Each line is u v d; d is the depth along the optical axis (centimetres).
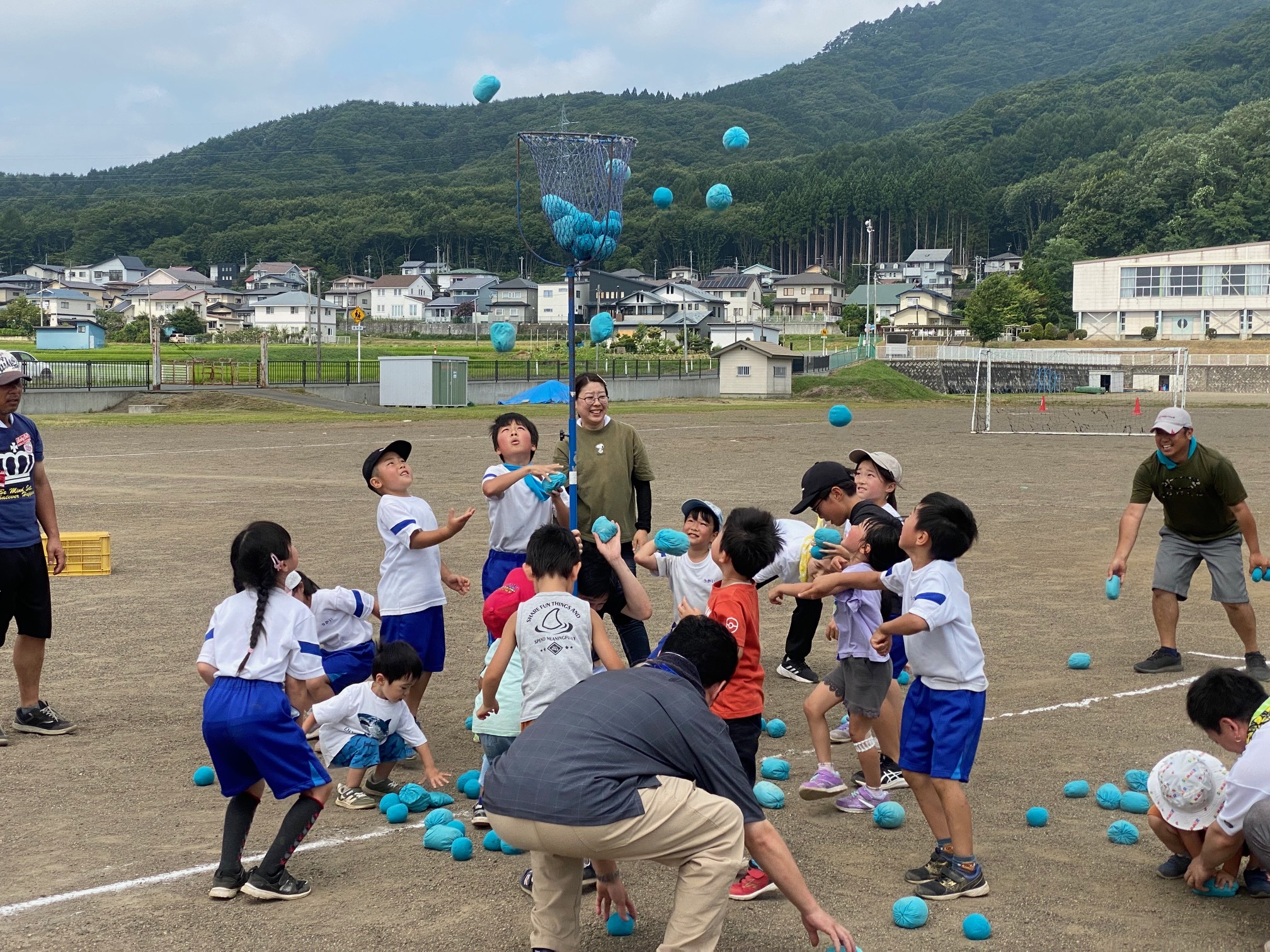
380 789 591
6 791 583
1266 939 421
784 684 809
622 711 370
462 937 419
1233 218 12038
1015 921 434
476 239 17200
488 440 2817
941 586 454
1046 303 10919
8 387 664
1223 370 7088
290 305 12225
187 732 689
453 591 1109
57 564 690
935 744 459
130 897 456
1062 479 2145
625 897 423
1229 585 814
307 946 411
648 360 7412
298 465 2252
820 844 521
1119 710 732
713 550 512
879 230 17388
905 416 4516
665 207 594
